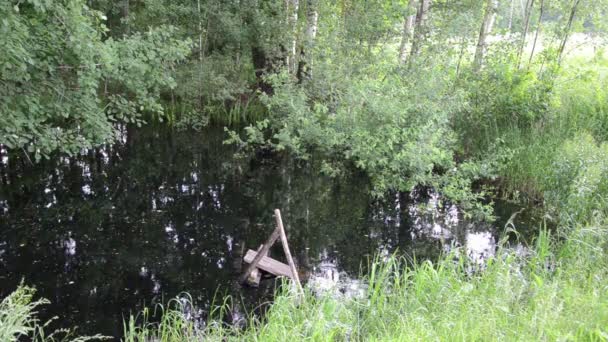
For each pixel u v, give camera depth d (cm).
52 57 737
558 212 873
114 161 1241
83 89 766
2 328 421
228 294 669
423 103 979
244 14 1486
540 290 506
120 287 682
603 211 770
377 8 1280
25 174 1112
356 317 545
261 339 495
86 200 995
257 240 845
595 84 1206
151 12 1424
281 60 1481
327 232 880
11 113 679
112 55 747
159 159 1272
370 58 1247
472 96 1151
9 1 627
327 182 1127
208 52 1580
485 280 587
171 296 662
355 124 1023
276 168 1232
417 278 590
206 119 1500
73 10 682
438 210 966
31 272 711
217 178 1158
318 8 1390
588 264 599
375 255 790
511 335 424
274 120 1257
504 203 978
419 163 923
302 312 541
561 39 1215
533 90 1111
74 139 806
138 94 866
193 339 542
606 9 1225
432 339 425
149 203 997
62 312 619
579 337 409
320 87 1251
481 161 1035
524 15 1365
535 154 1028
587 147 910
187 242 828
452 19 1198
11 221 880
